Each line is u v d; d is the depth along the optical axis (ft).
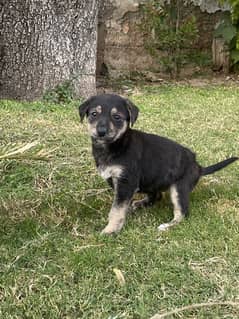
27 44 5.40
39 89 5.50
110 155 2.90
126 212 2.99
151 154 3.02
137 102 5.77
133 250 2.73
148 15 7.07
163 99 5.91
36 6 5.29
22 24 5.35
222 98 6.00
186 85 6.79
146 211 3.23
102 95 2.97
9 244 2.78
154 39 7.12
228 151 4.17
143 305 2.32
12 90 5.53
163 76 7.27
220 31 7.06
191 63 7.47
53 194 3.33
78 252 2.68
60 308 2.32
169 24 7.00
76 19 5.43
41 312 2.30
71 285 2.46
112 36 7.25
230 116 5.22
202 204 3.26
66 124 4.71
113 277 2.51
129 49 7.35
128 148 2.92
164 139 3.13
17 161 3.62
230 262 2.64
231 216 3.10
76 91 5.57
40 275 2.50
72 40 5.48
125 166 2.90
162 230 2.94
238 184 3.55
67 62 5.50
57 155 3.85
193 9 7.41
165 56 7.16
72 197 3.32
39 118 4.84
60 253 2.69
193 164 3.16
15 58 5.44
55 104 5.39
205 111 5.39
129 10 7.24
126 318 2.27
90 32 5.56
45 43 5.39
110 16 7.20
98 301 2.36
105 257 2.63
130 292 2.42
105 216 3.13
